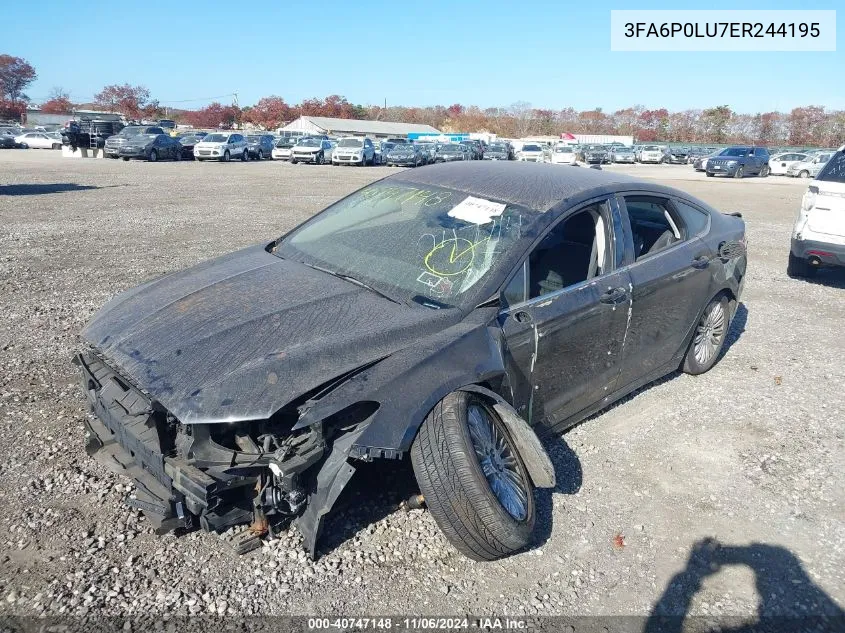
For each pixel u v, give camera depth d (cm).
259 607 276
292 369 284
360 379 288
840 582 311
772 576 312
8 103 8656
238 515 292
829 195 805
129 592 278
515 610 284
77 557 296
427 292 347
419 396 292
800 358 591
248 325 315
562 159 4506
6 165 2634
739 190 2580
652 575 310
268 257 416
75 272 805
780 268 978
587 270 410
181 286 374
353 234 412
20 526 314
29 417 417
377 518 334
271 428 282
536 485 321
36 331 580
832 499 375
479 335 325
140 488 299
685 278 462
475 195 409
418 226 396
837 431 453
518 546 299
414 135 7681
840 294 827
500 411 320
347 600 283
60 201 1495
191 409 268
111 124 3816
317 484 280
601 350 402
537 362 357
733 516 356
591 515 352
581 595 295
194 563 296
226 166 3181
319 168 3341
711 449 424
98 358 328
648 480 387
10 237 1016
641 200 450
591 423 452
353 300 342
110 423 314
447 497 285
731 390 515
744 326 684
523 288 356
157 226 1170
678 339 482
